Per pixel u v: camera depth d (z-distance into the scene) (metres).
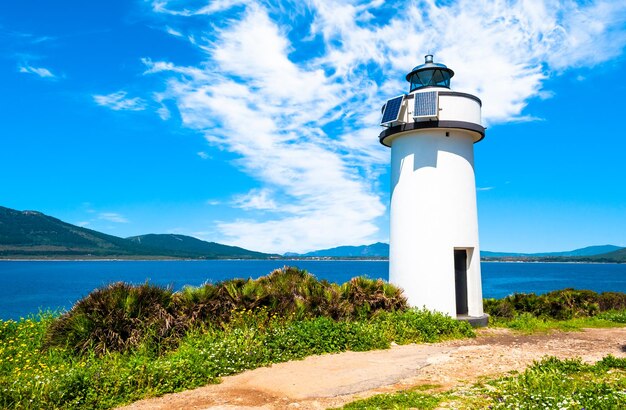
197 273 107.56
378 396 6.49
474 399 6.20
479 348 10.34
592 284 74.75
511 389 6.46
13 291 56.66
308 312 11.23
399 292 13.20
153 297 9.76
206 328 9.95
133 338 8.88
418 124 14.15
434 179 14.19
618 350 10.32
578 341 11.62
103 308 9.15
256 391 6.95
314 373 7.96
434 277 13.80
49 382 6.40
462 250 15.13
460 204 14.23
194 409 6.16
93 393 6.38
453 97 14.16
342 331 10.39
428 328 11.59
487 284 74.25
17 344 9.37
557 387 6.38
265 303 11.12
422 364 8.61
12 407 5.84
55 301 44.16
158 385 6.91
